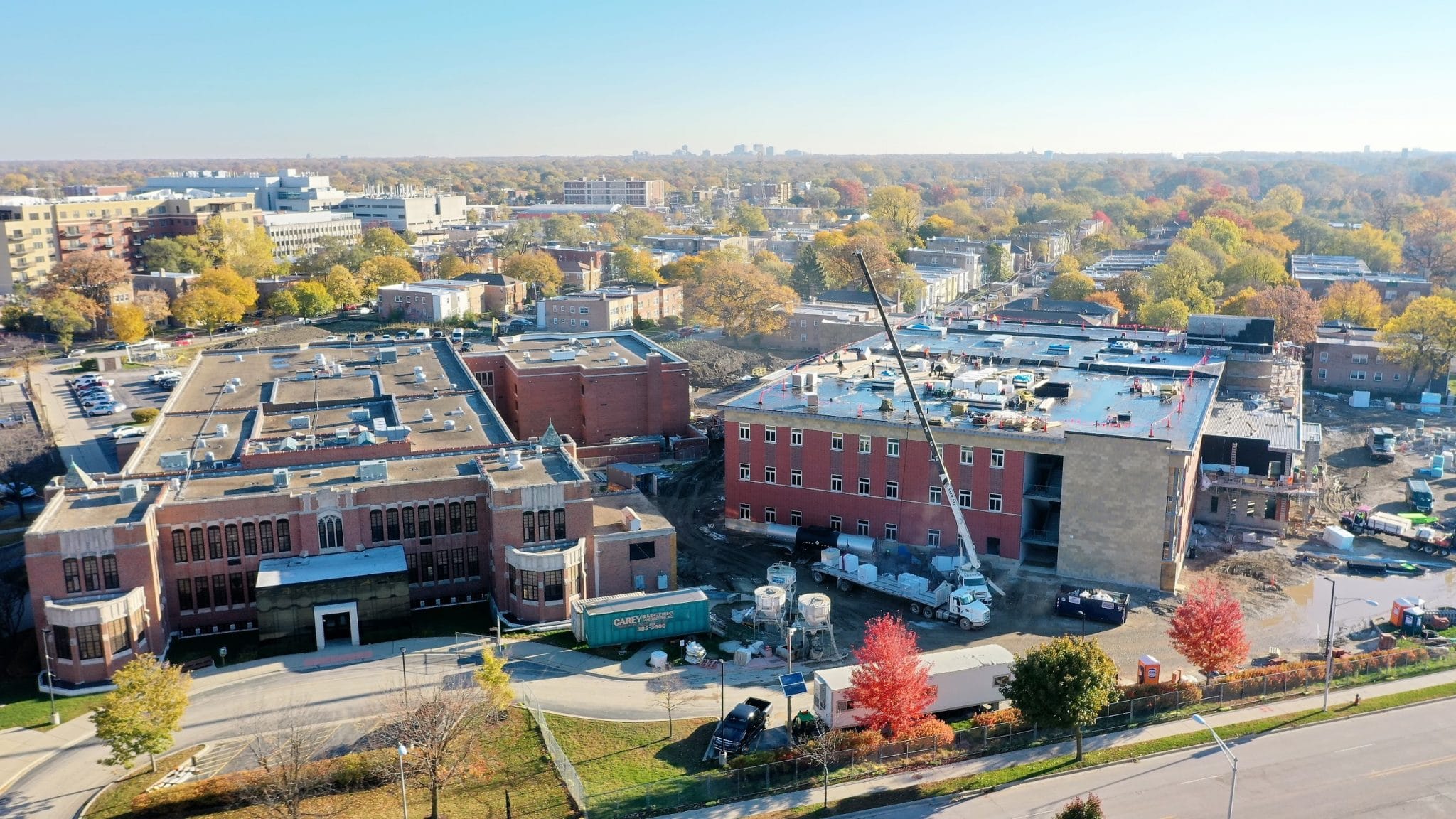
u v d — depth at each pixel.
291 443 103.75
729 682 85.31
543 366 151.50
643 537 99.81
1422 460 148.25
